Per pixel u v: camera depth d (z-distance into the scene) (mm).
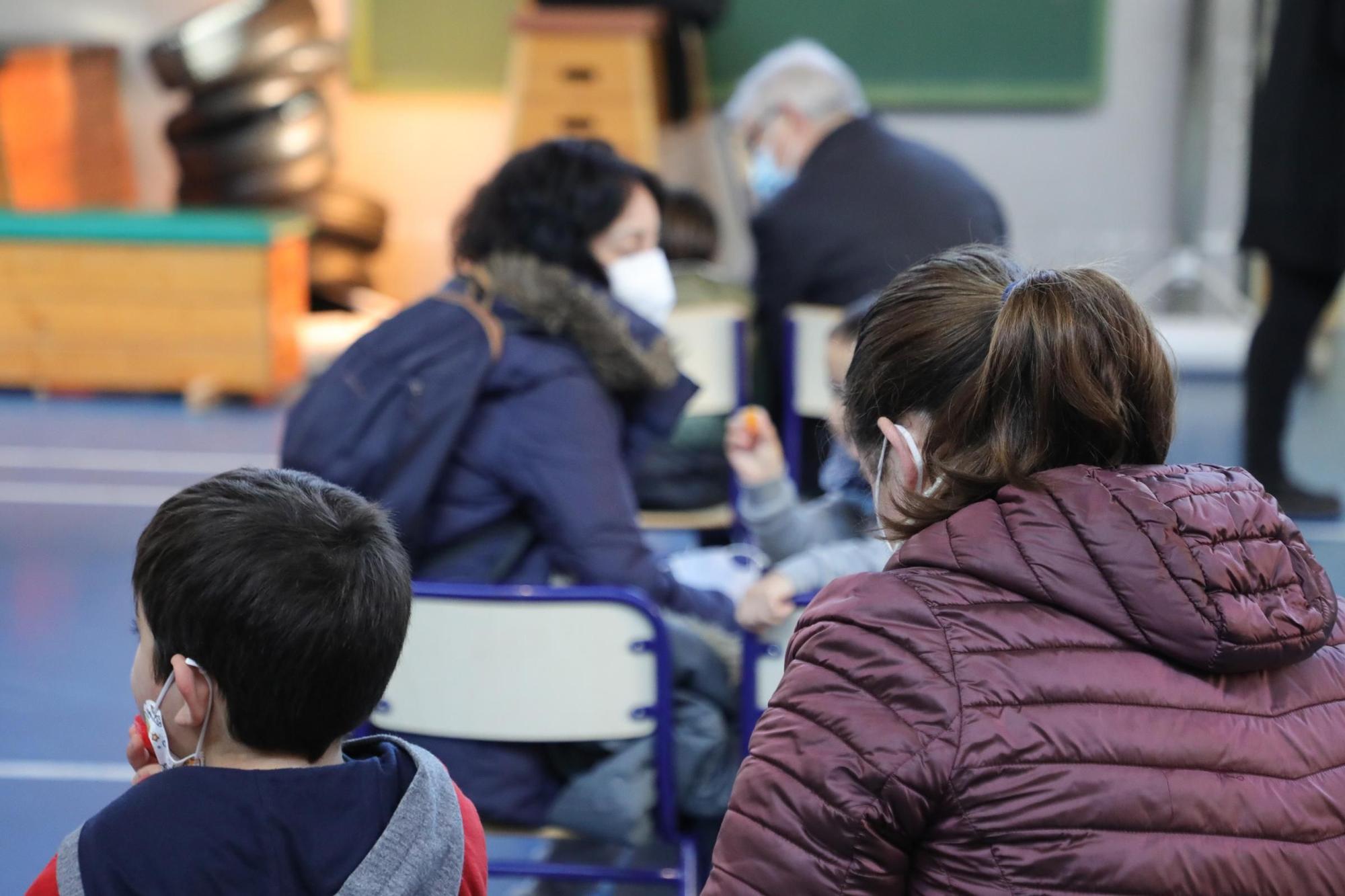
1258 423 9047
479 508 4227
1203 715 1948
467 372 4105
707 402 7148
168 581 2117
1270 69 8406
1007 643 1947
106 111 15508
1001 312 2107
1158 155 15438
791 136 8914
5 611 8047
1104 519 1979
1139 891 1846
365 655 2197
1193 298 15109
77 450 11430
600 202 4430
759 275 8898
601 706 4027
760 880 1937
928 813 1885
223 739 2176
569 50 13805
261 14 14203
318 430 4102
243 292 12805
